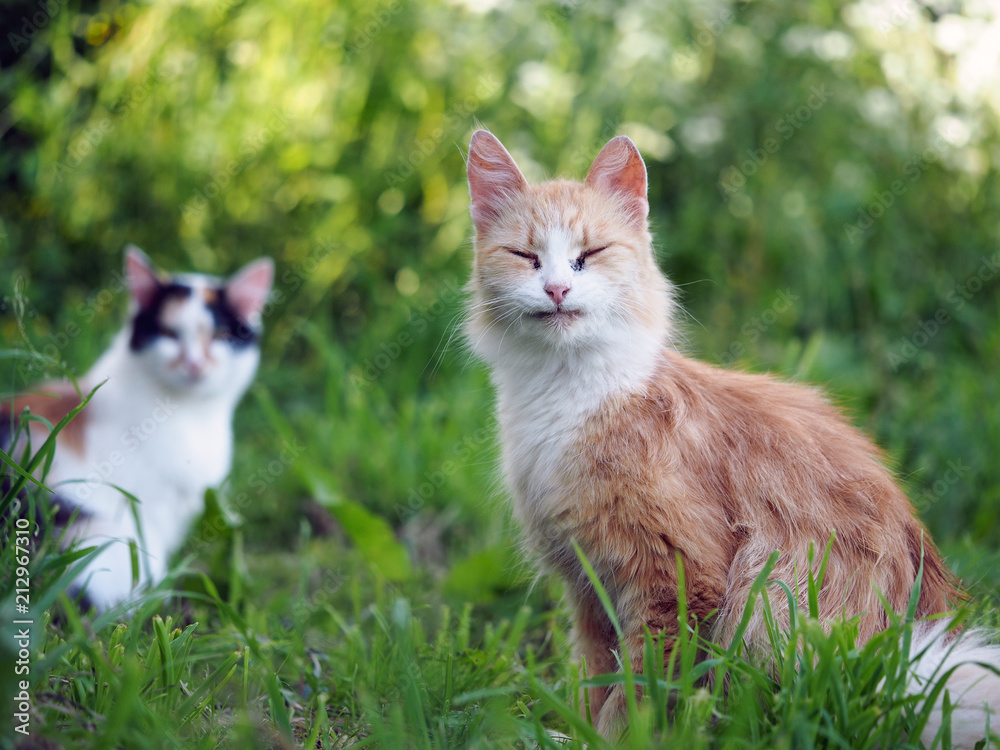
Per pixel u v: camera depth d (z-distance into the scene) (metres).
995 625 1.22
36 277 1.83
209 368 1.39
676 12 1.85
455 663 1.21
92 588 1.33
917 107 1.91
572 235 1.22
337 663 1.25
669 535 1.17
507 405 1.25
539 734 1.08
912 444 1.60
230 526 1.38
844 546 1.17
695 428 1.20
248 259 1.92
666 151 1.77
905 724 1.07
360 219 1.92
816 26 1.92
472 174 1.26
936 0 2.06
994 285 1.89
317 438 1.62
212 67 1.96
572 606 1.24
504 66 1.87
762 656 1.14
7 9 1.93
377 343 1.80
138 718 1.07
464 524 1.55
